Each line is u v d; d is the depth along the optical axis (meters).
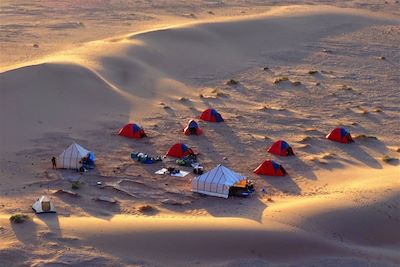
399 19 145.62
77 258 41.59
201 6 160.12
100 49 99.31
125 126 70.31
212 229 44.78
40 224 45.50
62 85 79.81
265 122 77.69
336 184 57.72
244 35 120.19
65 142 67.12
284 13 140.00
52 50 103.88
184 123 75.75
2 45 106.81
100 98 79.88
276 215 47.84
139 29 125.75
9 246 42.25
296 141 71.25
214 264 42.19
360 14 144.75
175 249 43.16
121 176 58.88
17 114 71.50
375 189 53.50
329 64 108.19
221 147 68.50
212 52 109.44
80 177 58.19
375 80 99.56
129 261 41.94
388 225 48.41
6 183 56.06
